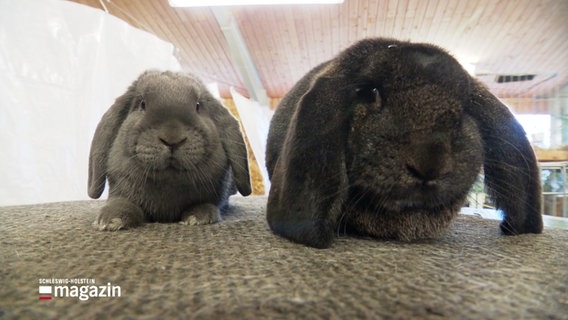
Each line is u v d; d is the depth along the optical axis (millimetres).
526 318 139
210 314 141
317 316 139
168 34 777
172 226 328
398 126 239
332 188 251
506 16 648
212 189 370
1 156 509
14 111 515
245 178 389
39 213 391
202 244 254
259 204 525
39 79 537
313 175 251
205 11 686
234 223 343
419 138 232
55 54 548
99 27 586
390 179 238
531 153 298
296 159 254
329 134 253
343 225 294
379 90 257
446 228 297
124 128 350
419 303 151
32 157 536
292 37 769
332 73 270
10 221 339
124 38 620
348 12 668
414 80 248
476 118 285
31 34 527
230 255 225
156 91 348
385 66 255
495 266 207
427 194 243
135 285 171
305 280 179
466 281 180
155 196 346
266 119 1016
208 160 348
